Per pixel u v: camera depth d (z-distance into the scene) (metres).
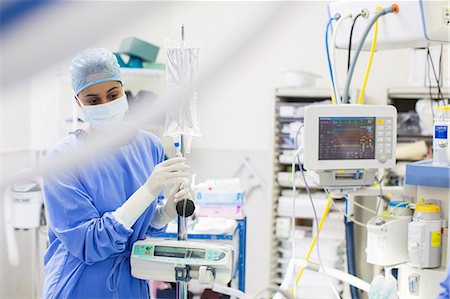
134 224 1.70
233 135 3.68
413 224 1.61
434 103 2.93
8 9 0.56
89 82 1.59
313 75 3.17
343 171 1.67
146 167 1.80
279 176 3.24
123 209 1.57
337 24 1.74
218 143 3.71
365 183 1.71
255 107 3.64
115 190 1.69
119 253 1.68
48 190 1.59
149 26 0.66
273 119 3.16
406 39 1.68
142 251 1.64
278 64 3.56
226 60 0.71
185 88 0.83
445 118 1.65
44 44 0.59
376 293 1.45
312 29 3.48
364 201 2.70
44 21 0.58
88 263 1.62
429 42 1.71
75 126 2.39
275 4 0.69
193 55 1.28
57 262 1.68
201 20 3.44
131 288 1.70
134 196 1.58
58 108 3.03
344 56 3.42
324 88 3.09
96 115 1.59
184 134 1.46
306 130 1.60
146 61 3.26
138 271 1.63
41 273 3.24
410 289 1.64
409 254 1.64
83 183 1.64
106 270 1.66
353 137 1.64
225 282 1.57
